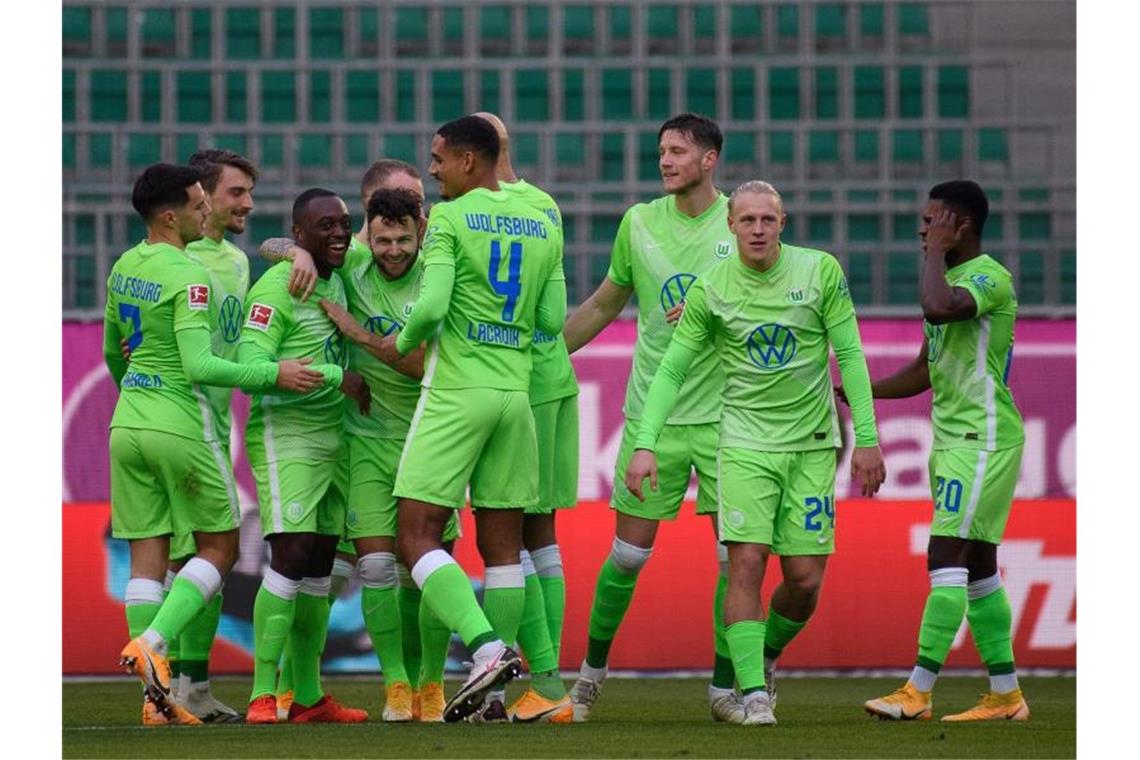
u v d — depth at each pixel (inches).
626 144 1897.1
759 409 865.5
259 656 903.1
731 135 1905.8
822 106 1950.1
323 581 932.6
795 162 1900.8
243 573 1322.6
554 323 890.1
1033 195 1863.9
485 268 853.2
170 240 909.2
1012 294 931.3
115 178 1852.9
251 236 1793.8
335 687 1224.2
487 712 892.0
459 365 855.1
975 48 1989.4
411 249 916.0
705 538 1339.8
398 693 930.1
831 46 2014.0
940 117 1955.0
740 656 856.3
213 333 958.4
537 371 945.5
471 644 834.8
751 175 1898.4
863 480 868.6
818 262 864.9
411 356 888.9
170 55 1962.4
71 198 1777.8
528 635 906.7
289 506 895.7
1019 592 1339.8
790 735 808.9
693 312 869.8
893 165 1904.5
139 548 919.7
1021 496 1347.2
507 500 868.0
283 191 1798.7
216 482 909.8
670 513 954.1
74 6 1955.0
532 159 1887.3
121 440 905.5
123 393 912.9
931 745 768.3
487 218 856.9
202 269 893.2
